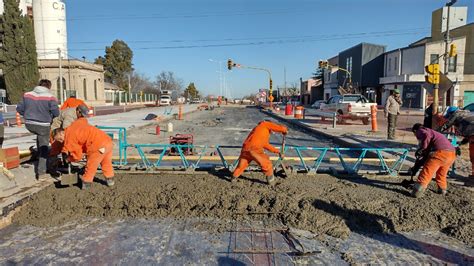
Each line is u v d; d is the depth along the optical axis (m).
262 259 4.15
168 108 48.75
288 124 23.44
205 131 17.84
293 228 5.02
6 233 4.84
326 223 5.05
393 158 9.51
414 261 4.14
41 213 5.37
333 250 4.39
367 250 4.40
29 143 12.34
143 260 4.11
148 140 13.97
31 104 6.50
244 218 5.39
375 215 5.21
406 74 40.12
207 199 5.82
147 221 5.28
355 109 20.22
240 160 6.51
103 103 60.50
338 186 6.45
